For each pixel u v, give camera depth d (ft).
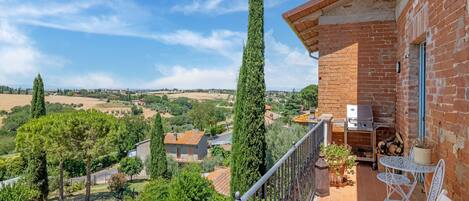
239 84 35.42
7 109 180.34
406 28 15.97
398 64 18.38
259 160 31.99
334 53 21.24
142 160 136.87
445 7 9.10
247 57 32.89
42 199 72.74
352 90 20.77
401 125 17.53
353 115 19.72
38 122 74.69
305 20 21.90
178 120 217.77
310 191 13.41
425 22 11.59
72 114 80.23
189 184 48.39
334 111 21.22
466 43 7.41
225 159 114.42
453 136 8.39
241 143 32.60
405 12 16.29
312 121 22.56
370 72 20.31
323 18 21.47
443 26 9.29
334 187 15.79
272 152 33.06
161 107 262.26
